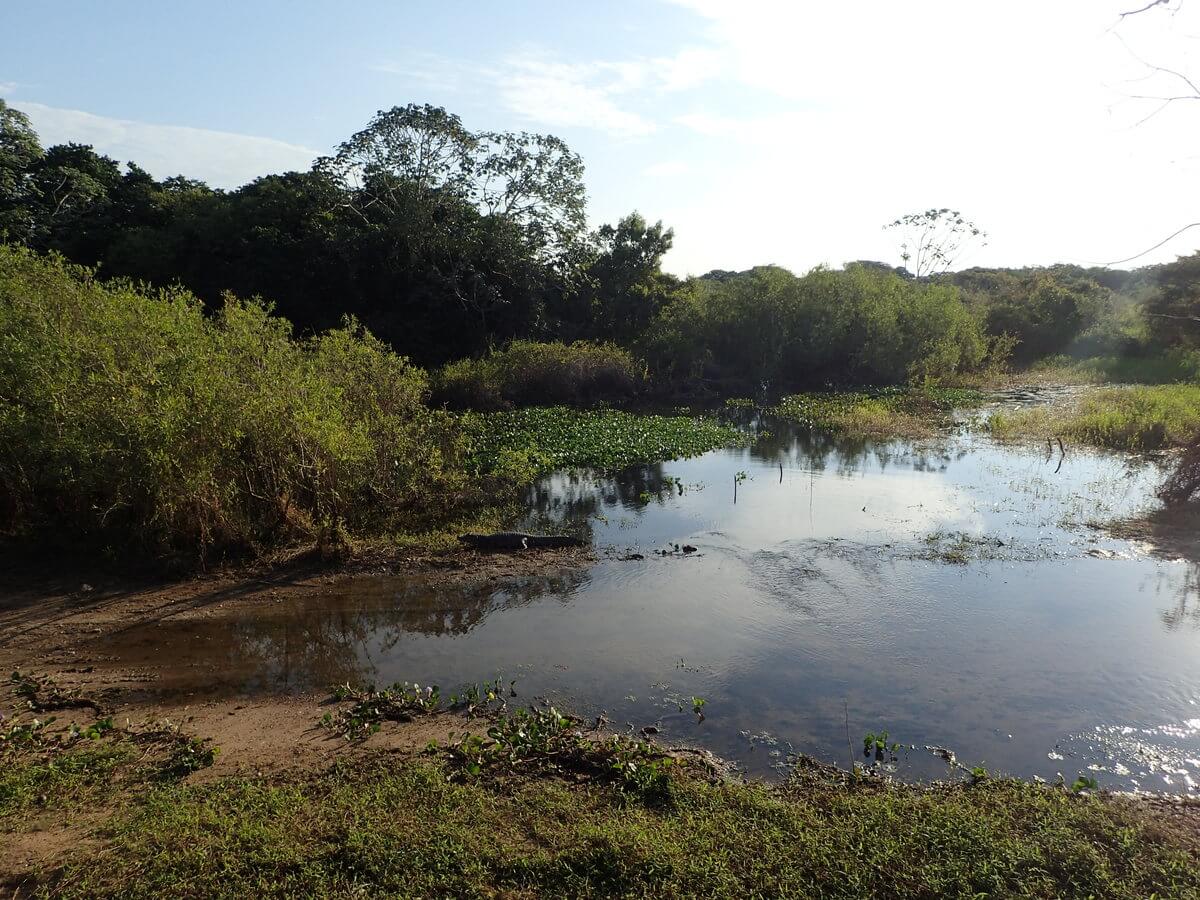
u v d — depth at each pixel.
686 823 4.83
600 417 22.95
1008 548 10.82
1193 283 33.75
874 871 4.34
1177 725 6.37
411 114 29.39
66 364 9.27
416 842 4.52
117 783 5.35
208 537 10.02
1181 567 10.06
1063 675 7.18
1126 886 4.19
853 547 10.93
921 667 7.36
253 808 4.91
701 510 13.08
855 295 32.16
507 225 31.72
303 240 28.73
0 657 7.61
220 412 9.57
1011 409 24.11
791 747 6.08
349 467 10.92
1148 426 17.58
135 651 7.82
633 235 36.31
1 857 4.48
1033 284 41.31
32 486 9.90
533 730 6.02
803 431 21.64
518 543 10.98
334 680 7.29
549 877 4.29
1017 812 4.94
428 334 30.12
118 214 30.20
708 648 7.82
